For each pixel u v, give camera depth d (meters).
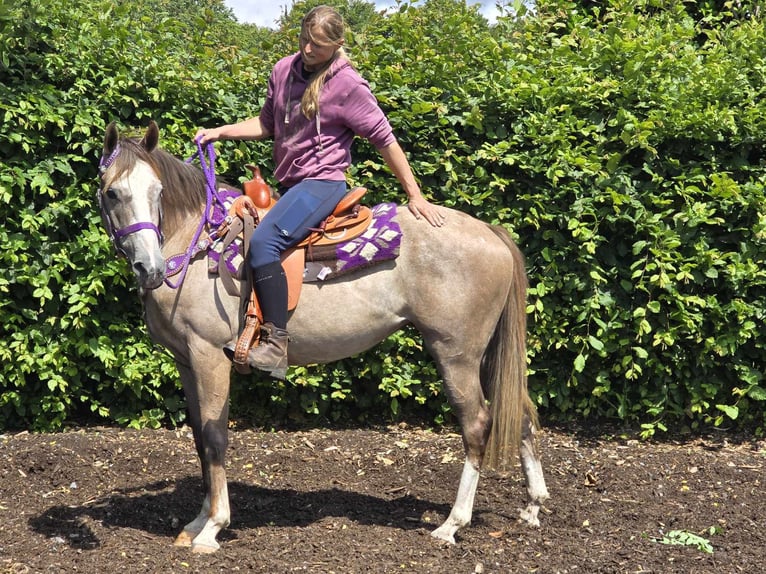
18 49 5.49
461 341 3.93
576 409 6.07
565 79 5.68
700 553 3.79
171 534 4.05
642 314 5.54
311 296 3.86
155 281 3.45
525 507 4.28
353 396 5.99
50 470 4.88
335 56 3.80
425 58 5.79
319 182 3.84
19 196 5.41
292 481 4.94
